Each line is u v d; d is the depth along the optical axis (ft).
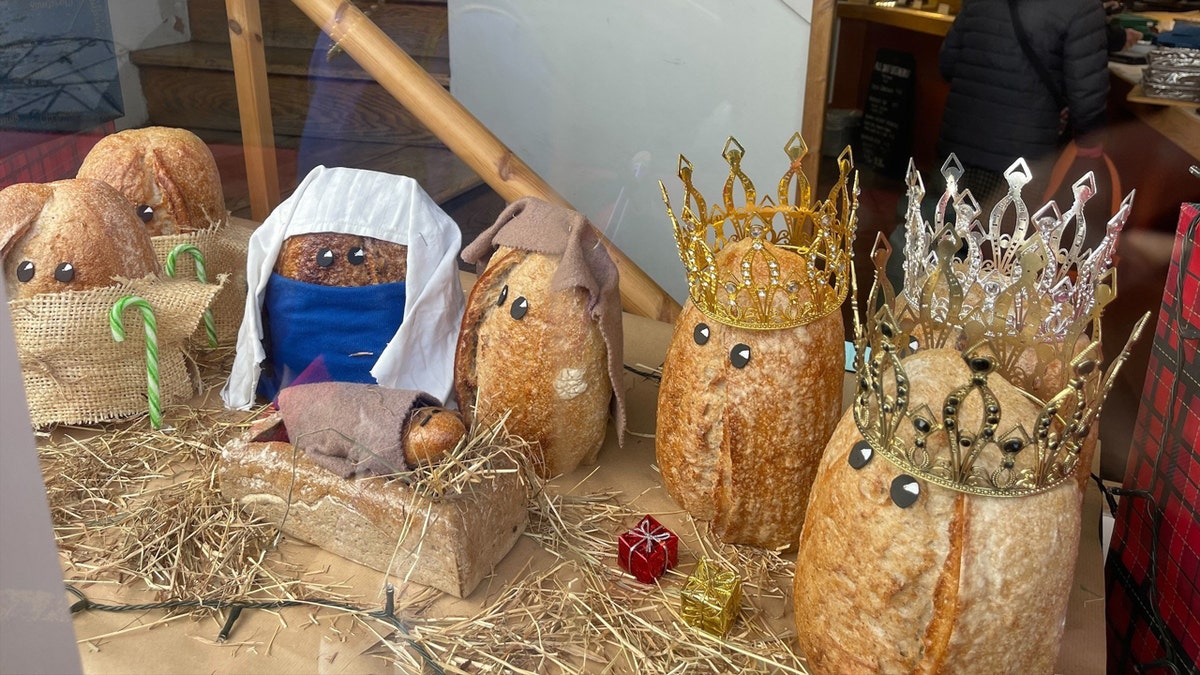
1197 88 3.31
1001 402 2.12
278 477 2.91
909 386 2.12
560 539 3.04
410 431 2.84
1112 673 3.35
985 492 2.05
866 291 4.04
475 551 2.74
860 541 2.18
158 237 3.71
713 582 2.69
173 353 3.66
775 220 3.48
